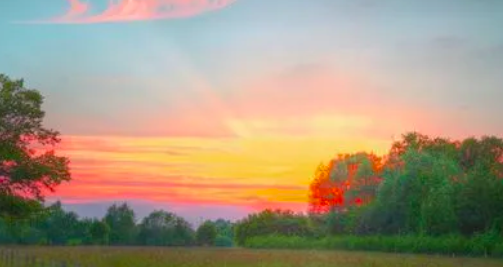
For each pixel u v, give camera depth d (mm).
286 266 56312
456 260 62625
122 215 156500
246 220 145375
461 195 79250
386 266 54281
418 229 86125
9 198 56156
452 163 90875
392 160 106562
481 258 66688
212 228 157500
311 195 117812
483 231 78062
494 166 102188
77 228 148125
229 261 63406
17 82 55000
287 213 143500
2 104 54031
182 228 157250
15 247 104875
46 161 57062
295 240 118938
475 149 109438
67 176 57969
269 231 139750
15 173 56125
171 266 55469
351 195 109125
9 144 54188
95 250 91938
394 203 90625
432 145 113375
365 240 93375
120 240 152250
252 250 100812
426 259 64938
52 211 59906
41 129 55938
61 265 40531
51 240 142500
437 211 80000
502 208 76062
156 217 157125
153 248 112375
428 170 90188
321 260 64312
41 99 55750
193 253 84438
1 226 127812
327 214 113500
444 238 79000
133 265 55250
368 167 109500
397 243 85625
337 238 102750
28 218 58844
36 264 44250
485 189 77312
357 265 56406
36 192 57625
